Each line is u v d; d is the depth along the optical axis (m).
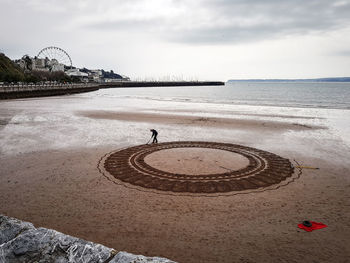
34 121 29.25
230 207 9.64
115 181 12.09
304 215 9.10
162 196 10.55
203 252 7.04
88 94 94.50
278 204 9.91
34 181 12.12
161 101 66.12
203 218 8.85
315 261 6.69
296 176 12.88
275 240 7.60
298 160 15.75
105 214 9.12
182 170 13.45
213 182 11.92
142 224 8.46
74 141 20.17
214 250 7.12
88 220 8.72
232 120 32.66
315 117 36.50
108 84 178.88
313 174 13.23
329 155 17.00
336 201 10.22
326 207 9.70
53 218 8.84
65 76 161.25
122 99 70.69
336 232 8.03
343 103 64.88
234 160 15.18
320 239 7.66
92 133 23.27
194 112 41.41
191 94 115.94
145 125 27.92
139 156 15.94
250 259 6.77
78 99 65.81
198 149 17.64
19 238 2.64
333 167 14.46
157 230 8.11
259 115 38.28
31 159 15.45
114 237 7.72
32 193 10.84
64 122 28.98
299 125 29.42
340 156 16.78
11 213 9.17
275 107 52.12
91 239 7.62
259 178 12.45
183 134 23.41
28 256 2.46
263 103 63.88
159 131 24.64
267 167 14.02
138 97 83.50
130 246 7.28
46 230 2.75
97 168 13.87
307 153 17.45
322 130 26.38
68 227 8.28
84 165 14.38
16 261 2.42
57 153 16.78
